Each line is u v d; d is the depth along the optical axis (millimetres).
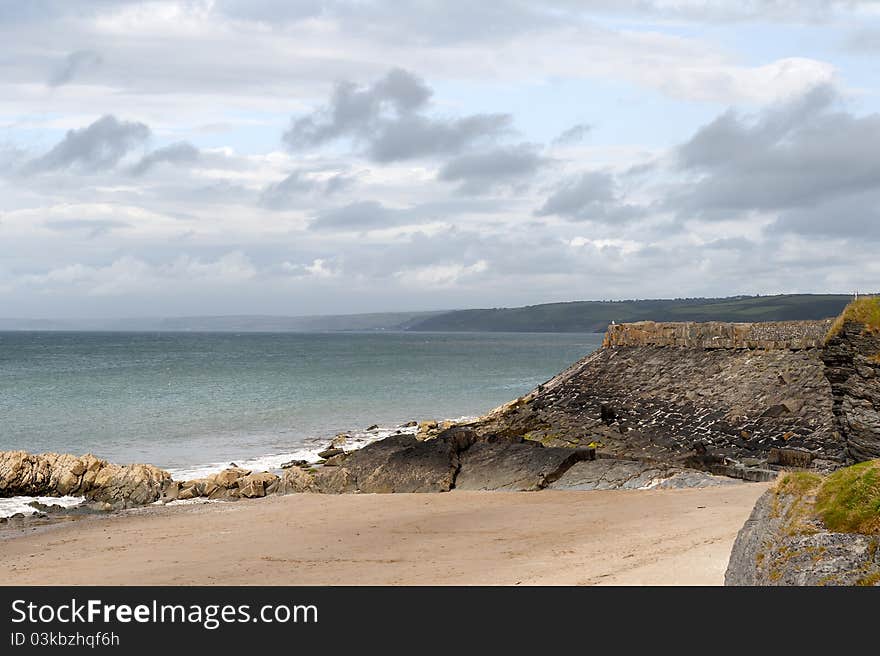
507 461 35719
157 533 28047
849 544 10008
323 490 35781
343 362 146500
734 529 22172
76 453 45406
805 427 36656
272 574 21281
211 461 43750
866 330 17859
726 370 45594
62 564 23656
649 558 19438
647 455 38000
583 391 50938
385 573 20641
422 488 34688
